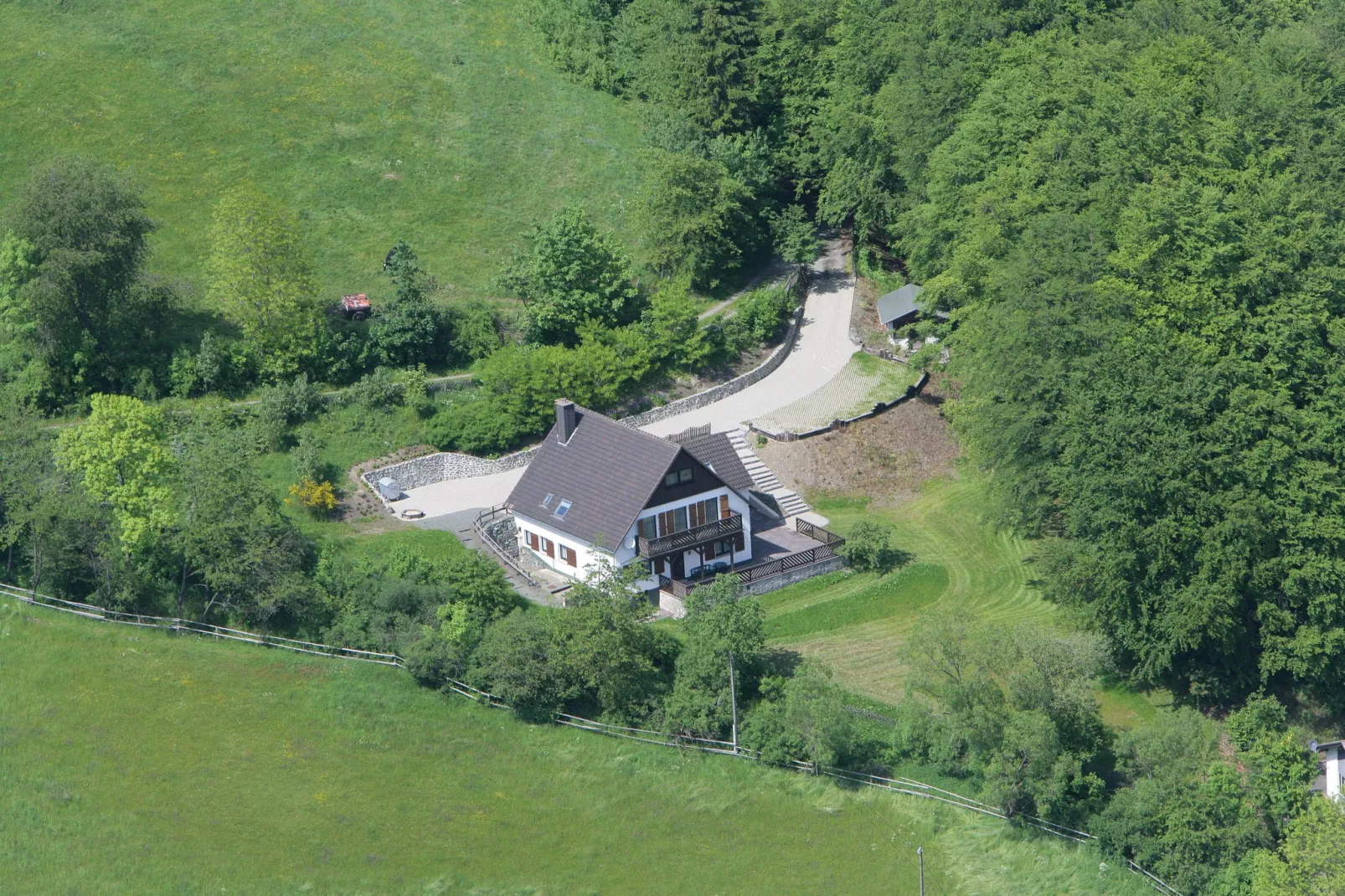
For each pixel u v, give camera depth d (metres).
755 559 79.19
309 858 59.88
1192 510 68.56
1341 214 85.19
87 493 71.69
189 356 87.38
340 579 72.94
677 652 70.25
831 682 69.88
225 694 68.00
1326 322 75.25
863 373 96.31
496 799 63.69
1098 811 62.59
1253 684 70.88
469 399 89.31
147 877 58.12
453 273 99.62
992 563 79.88
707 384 94.56
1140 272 76.62
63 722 65.62
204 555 71.50
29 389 84.88
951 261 90.69
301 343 88.69
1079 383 72.44
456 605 70.31
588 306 93.88
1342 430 71.81
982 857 61.31
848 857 61.47
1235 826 60.12
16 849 58.75
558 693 68.00
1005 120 93.50
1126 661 73.69
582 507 76.31
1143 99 88.50
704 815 63.44
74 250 83.31
